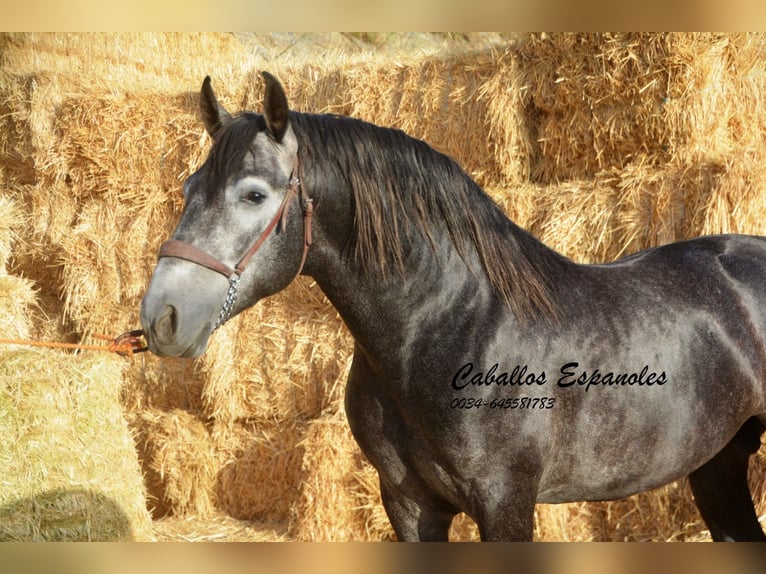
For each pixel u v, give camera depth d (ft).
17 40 23.86
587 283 11.24
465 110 18.65
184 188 9.75
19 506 14.94
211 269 9.19
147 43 25.11
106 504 15.88
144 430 21.66
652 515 16.81
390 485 10.93
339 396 18.99
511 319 10.33
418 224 10.25
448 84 18.89
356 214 10.04
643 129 16.39
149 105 21.49
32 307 23.85
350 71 20.02
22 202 23.75
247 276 9.46
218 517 20.98
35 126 22.72
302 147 9.84
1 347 16.84
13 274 24.26
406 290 10.21
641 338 10.95
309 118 10.21
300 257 9.89
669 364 11.05
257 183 9.41
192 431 21.18
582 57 16.84
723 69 16.25
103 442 16.49
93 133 21.86
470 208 10.56
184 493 21.07
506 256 10.59
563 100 17.34
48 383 16.07
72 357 17.24
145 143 21.53
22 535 14.74
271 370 20.33
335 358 19.40
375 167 10.12
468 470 10.09
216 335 20.49
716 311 11.66
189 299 9.04
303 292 19.98
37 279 24.06
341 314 10.69
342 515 18.24
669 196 16.14
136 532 16.52
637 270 11.91
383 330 10.33
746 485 13.41
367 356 10.61
